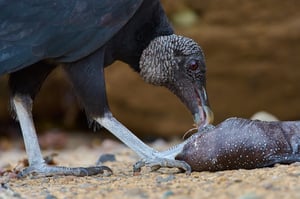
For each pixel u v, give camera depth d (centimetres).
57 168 1034
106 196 827
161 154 994
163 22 1113
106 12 1003
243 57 1884
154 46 1103
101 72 1026
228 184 830
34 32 991
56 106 2142
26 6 988
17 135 2097
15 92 1080
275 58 1881
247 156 931
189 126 1914
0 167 1234
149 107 1936
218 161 938
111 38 1041
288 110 1900
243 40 1875
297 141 933
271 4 1870
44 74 1077
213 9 1895
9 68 988
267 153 930
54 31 995
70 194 862
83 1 995
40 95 2105
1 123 2116
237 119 956
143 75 1125
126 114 1969
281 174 865
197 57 1098
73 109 2112
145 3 1077
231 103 1902
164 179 911
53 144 1873
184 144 970
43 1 988
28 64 998
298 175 849
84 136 2069
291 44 1875
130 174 1011
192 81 1105
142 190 841
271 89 1895
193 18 1911
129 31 1084
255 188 792
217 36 1872
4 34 987
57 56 1011
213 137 947
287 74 1884
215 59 1883
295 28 1866
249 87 1897
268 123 951
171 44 1098
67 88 2081
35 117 2156
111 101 1961
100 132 2103
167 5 1919
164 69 1104
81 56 1010
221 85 1895
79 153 1507
